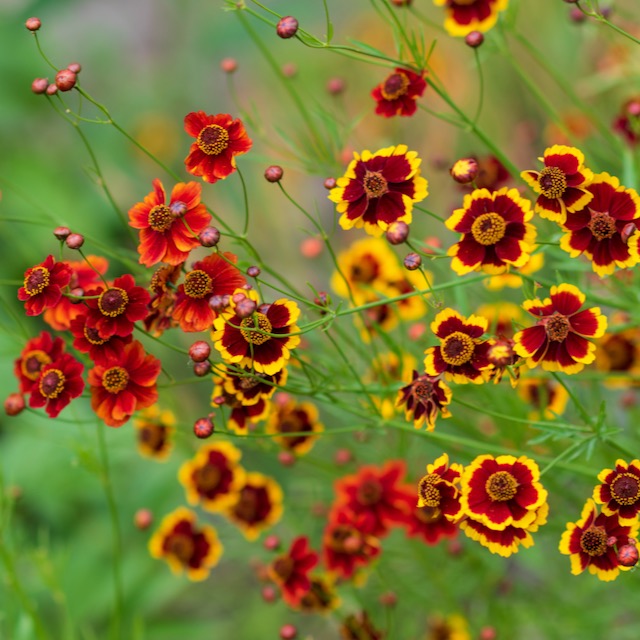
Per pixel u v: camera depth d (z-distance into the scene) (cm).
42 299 85
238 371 84
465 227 82
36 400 87
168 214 84
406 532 97
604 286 96
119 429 112
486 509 81
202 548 99
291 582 95
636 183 97
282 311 84
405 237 82
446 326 83
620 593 104
